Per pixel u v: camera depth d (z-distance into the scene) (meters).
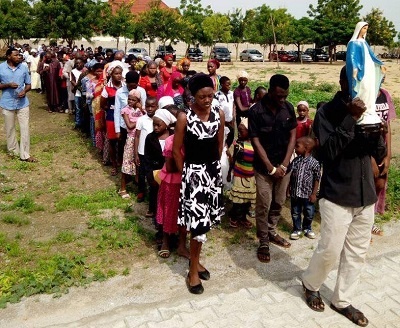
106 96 7.49
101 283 4.41
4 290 4.20
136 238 5.32
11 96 8.14
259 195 4.82
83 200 6.49
